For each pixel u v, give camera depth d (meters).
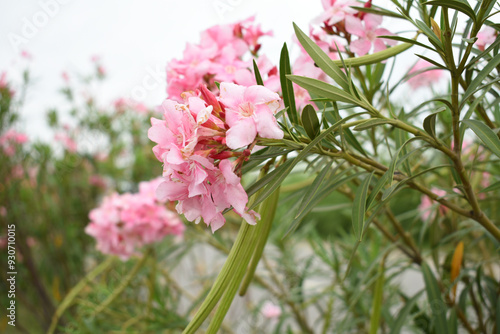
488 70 0.39
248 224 0.41
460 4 0.36
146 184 1.12
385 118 0.39
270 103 0.38
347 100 0.39
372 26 0.48
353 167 0.50
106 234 1.09
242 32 0.57
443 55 0.39
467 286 0.61
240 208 0.37
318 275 0.97
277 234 1.04
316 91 0.38
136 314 1.08
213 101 0.38
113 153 1.97
